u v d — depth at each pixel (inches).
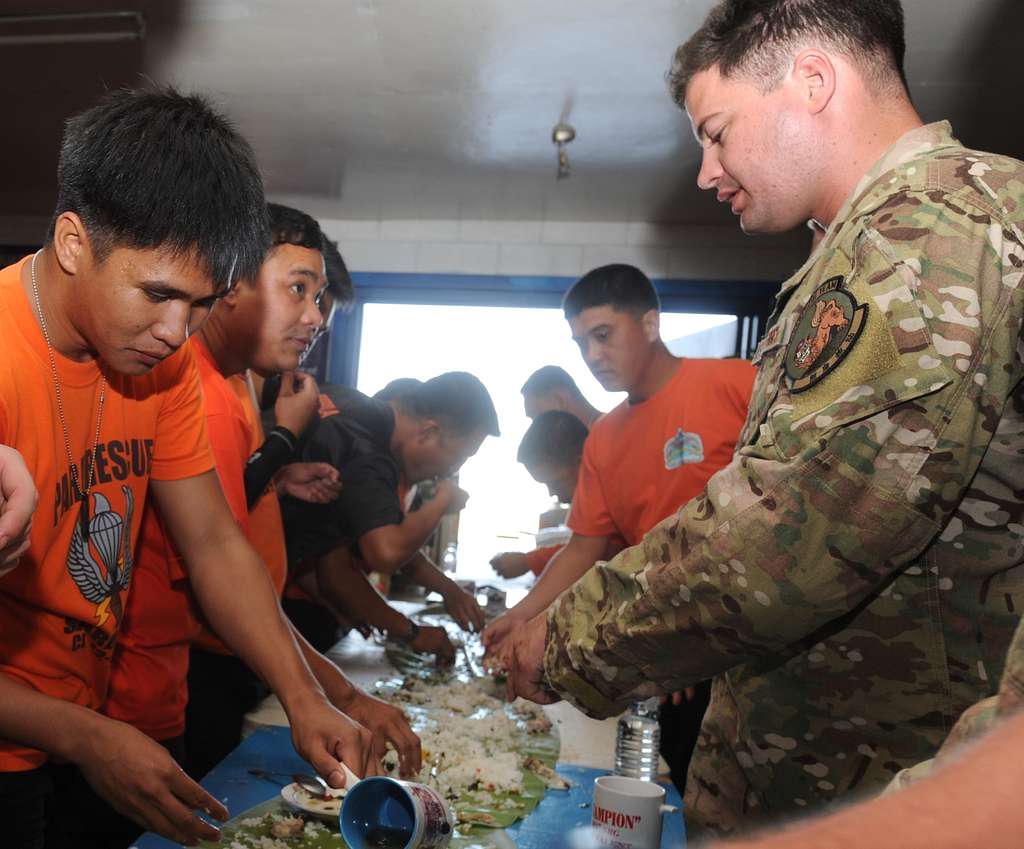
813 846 11.6
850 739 42.4
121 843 57.6
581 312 95.8
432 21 115.5
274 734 63.7
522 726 72.1
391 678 86.9
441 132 152.0
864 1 44.2
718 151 48.7
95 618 47.9
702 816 50.8
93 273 38.7
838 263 40.5
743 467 39.7
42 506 43.4
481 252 201.5
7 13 116.3
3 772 45.5
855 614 41.1
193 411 52.4
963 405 35.8
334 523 95.5
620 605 44.4
